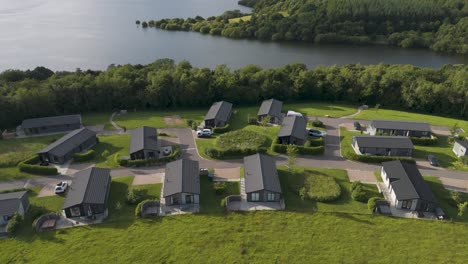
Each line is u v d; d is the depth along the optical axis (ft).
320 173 268.82
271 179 247.29
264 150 297.33
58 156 283.59
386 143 295.28
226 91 420.77
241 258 197.16
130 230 215.72
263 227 217.15
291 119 338.75
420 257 196.65
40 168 272.92
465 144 292.81
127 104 411.54
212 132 337.93
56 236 212.43
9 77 450.30
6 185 260.42
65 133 349.20
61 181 264.93
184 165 261.85
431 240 207.31
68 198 231.91
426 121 370.32
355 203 236.84
